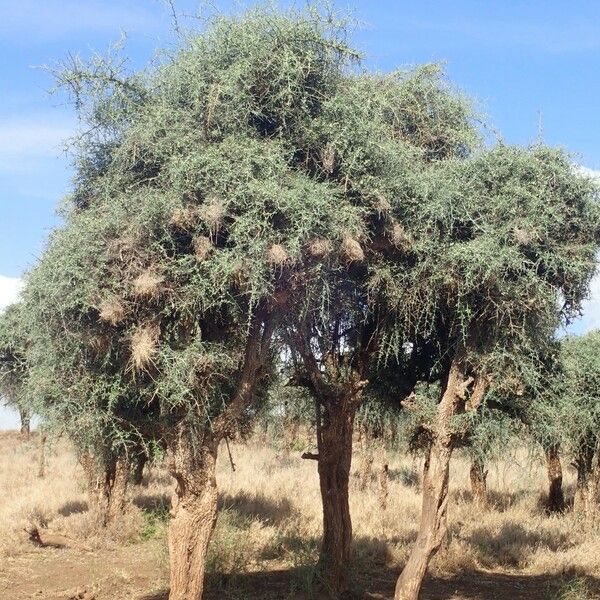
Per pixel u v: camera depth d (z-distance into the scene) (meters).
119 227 8.12
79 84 8.66
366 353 10.55
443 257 8.70
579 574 13.79
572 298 9.30
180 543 8.73
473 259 8.48
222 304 8.48
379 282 9.05
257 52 8.34
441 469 9.46
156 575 12.71
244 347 9.54
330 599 11.09
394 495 22.27
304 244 7.96
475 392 9.39
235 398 8.95
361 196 8.48
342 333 10.79
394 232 8.64
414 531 17.41
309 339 10.19
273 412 13.59
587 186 8.98
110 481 16.56
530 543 16.28
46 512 19.22
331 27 8.55
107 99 8.74
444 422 9.48
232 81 8.19
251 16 8.54
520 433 11.38
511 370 9.25
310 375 10.72
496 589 12.66
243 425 13.44
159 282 8.00
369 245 8.86
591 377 15.75
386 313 9.69
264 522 17.69
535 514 20.53
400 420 12.91
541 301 8.80
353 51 8.59
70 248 8.16
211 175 7.93
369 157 8.52
